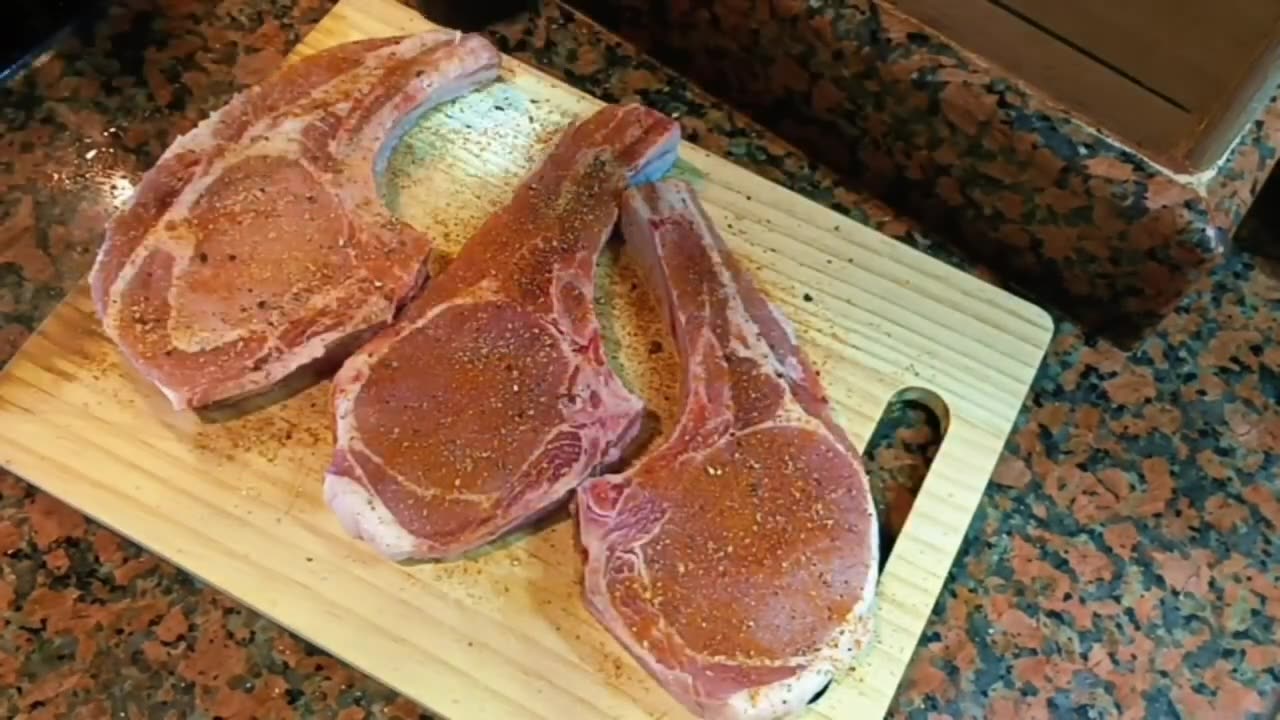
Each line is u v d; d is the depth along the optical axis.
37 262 0.56
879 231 0.59
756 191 0.57
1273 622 0.52
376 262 0.52
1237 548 0.53
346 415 0.49
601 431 0.50
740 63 0.58
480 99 0.58
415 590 0.49
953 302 0.56
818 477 0.49
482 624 0.48
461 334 0.51
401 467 0.48
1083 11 0.47
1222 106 0.46
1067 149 0.50
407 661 0.47
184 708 0.48
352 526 0.48
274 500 0.50
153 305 0.51
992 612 0.52
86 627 0.49
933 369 0.54
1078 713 0.50
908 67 0.52
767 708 0.46
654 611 0.47
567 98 0.59
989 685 0.50
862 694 0.48
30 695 0.48
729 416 0.50
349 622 0.48
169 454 0.51
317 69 0.56
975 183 0.55
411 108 0.56
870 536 0.48
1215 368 0.57
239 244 0.52
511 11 0.62
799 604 0.47
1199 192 0.50
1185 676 0.51
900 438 0.54
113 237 0.53
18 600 0.50
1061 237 0.54
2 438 0.51
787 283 0.55
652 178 0.57
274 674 0.49
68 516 0.51
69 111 0.60
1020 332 0.55
